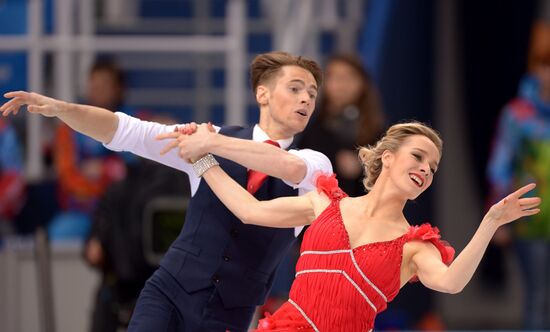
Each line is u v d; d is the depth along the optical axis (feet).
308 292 41.11
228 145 43.11
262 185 44.70
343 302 40.63
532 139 87.15
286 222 42.60
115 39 88.33
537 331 84.28
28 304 75.51
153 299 44.19
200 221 44.65
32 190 84.48
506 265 103.14
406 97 101.24
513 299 102.99
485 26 103.30
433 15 102.32
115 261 67.87
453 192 104.99
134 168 68.44
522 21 103.30
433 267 40.45
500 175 88.22
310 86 45.62
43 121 88.84
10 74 86.99
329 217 41.65
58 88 87.97
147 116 80.64
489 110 103.96
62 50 87.97
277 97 45.44
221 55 96.53
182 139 43.52
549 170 86.07
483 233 39.22
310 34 93.76
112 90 80.02
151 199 67.26
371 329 41.39
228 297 44.19
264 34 99.45
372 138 70.85
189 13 99.45
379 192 41.91
